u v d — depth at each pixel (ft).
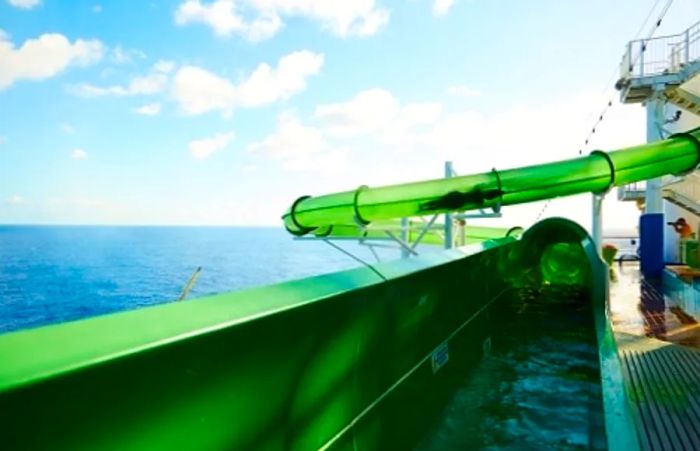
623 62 72.84
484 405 15.94
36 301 197.16
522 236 35.40
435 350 15.43
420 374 13.67
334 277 9.65
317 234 47.55
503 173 33.76
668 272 54.70
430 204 35.04
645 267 62.75
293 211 43.86
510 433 13.94
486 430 14.16
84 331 4.38
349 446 9.25
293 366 7.29
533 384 17.79
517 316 27.81
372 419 10.34
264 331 6.38
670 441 14.07
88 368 3.86
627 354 23.43
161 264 378.94
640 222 63.98
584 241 30.78
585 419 14.79
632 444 10.28
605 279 26.86
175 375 4.89
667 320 35.55
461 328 19.17
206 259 439.63
